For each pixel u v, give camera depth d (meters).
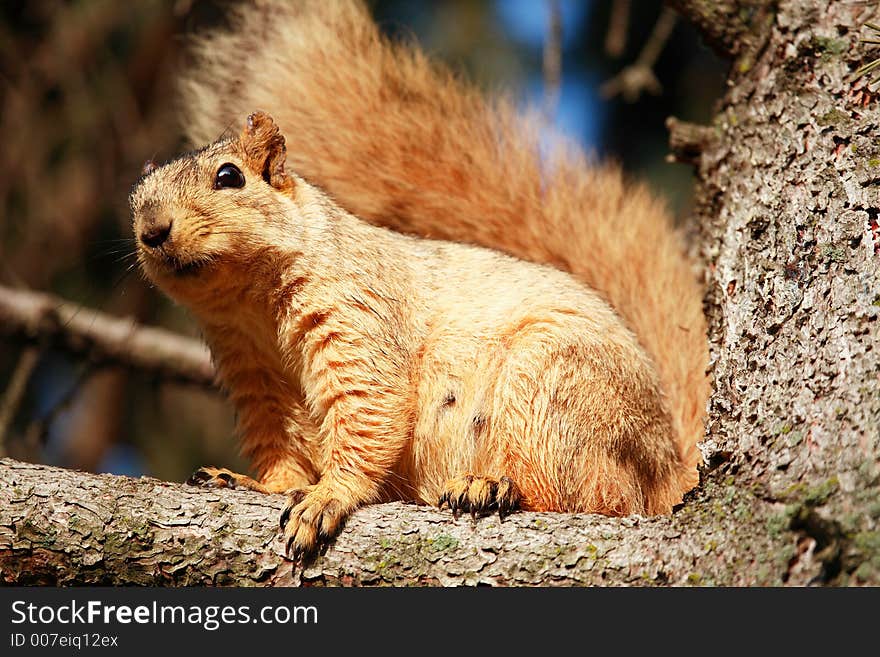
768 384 7.42
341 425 9.21
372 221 11.63
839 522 6.38
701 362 10.40
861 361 6.96
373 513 7.89
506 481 8.70
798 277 7.73
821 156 8.18
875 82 8.20
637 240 11.59
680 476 9.83
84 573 7.55
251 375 10.04
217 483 9.18
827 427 6.84
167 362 13.74
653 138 17.66
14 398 12.89
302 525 7.70
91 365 13.58
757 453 7.12
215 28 12.44
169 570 7.57
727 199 9.38
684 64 17.64
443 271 10.15
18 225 16.06
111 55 16.36
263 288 9.48
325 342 9.38
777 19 9.30
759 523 6.79
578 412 9.20
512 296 9.79
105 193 16.12
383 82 12.30
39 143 16.19
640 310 11.13
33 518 7.55
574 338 9.37
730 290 8.42
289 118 11.97
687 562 6.93
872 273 7.34
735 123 9.62
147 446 16.22
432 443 9.56
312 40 12.30
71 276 15.86
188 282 9.27
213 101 12.02
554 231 11.74
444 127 12.18
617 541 7.18
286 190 9.79
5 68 16.22
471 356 9.59
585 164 12.15
